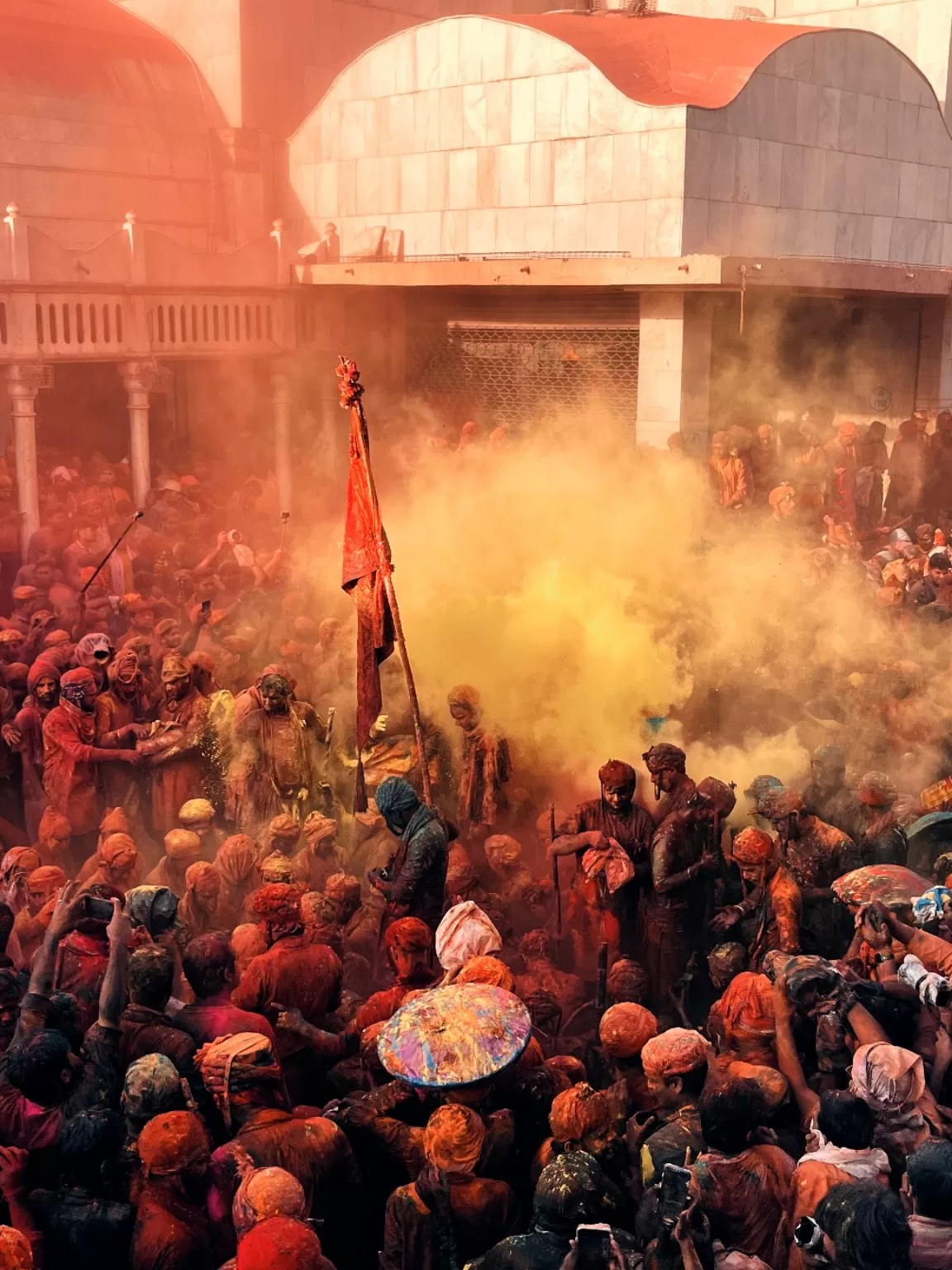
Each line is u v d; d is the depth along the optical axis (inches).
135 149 730.2
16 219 560.7
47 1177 181.2
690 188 616.4
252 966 215.5
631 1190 177.9
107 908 227.6
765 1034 202.4
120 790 345.7
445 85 695.1
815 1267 146.0
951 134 781.3
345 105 742.5
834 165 698.8
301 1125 178.4
